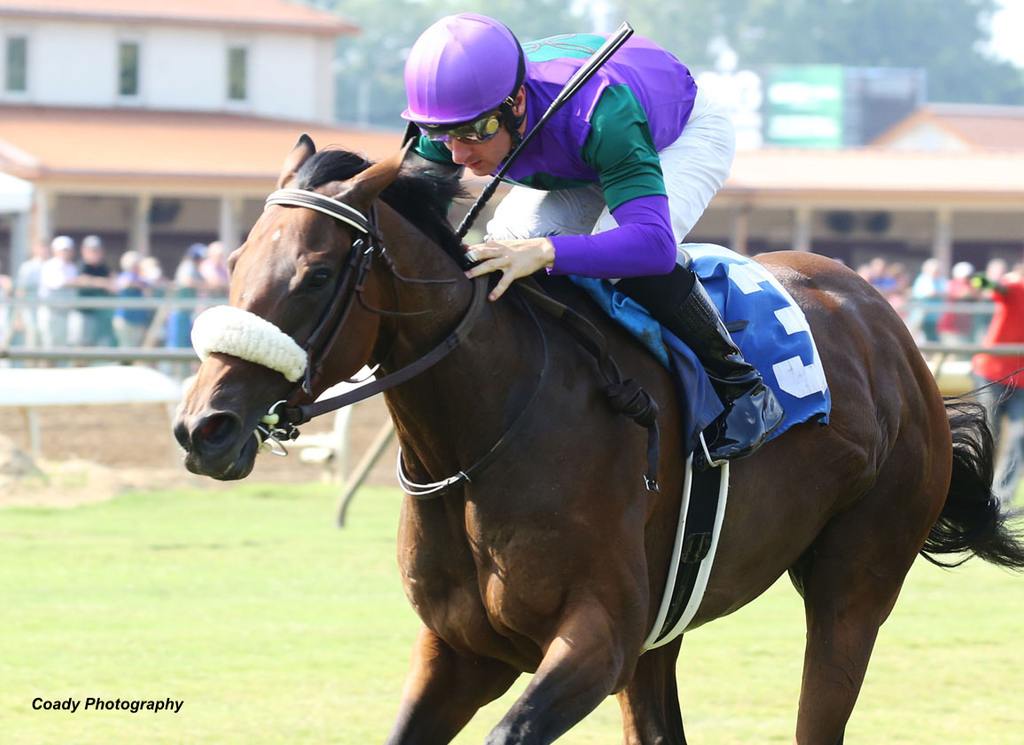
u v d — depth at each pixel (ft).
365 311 27.20
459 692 30.17
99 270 147.54
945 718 43.04
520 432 28.37
